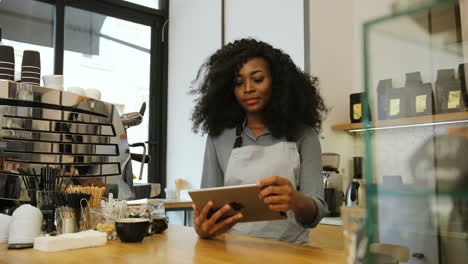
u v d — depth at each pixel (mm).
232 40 3662
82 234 1156
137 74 4285
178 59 4277
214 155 1627
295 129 1524
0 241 1222
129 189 1791
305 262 923
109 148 1748
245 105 1545
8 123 1523
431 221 293
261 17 3381
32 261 961
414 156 304
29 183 1474
